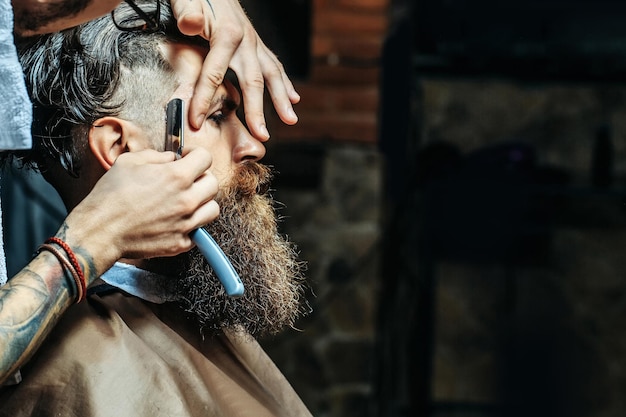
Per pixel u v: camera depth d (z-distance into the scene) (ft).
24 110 4.01
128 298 4.80
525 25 15.19
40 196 9.55
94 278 4.09
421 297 14.65
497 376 17.47
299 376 13.25
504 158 15.38
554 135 17.57
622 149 17.40
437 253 16.84
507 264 17.26
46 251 4.02
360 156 13.41
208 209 4.30
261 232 5.04
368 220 13.41
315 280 13.30
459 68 14.84
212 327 5.03
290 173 13.32
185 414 4.40
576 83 15.78
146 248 4.17
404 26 14.07
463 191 16.44
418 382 14.56
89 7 4.15
